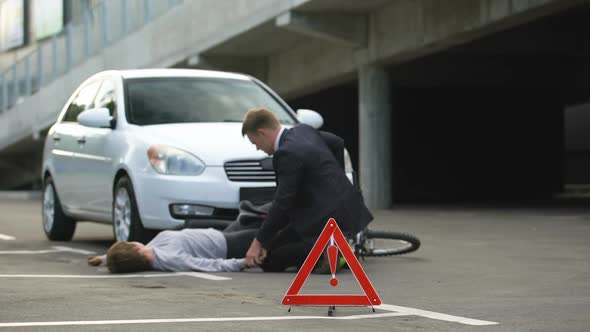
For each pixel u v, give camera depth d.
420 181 37.25
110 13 36.97
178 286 8.00
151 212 10.70
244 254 9.37
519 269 9.57
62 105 41.53
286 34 28.14
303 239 8.74
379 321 6.11
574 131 47.84
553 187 38.53
